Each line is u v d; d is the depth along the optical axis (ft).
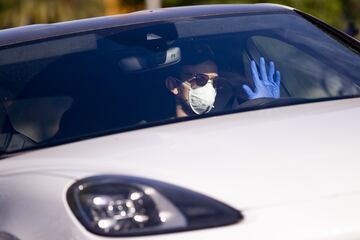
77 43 30.58
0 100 29.14
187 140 24.64
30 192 24.22
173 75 29.30
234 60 30.40
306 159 23.77
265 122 25.75
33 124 27.96
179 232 22.13
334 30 33.73
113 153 24.29
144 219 22.43
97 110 27.76
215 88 29.37
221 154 23.89
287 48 31.50
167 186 22.86
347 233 22.17
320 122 25.70
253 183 22.91
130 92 28.45
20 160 25.73
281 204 22.49
